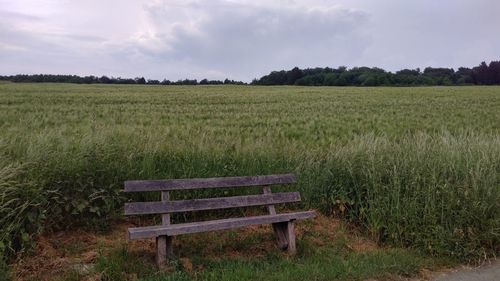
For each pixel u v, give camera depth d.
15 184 5.13
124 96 46.28
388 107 35.25
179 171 7.11
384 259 5.35
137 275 4.58
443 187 6.30
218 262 5.02
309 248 5.71
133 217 6.29
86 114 25.39
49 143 6.43
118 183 6.36
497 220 5.96
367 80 111.38
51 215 5.49
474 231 5.89
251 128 18.27
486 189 6.31
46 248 5.05
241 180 5.80
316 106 35.84
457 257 5.62
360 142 8.66
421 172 6.78
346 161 7.66
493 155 7.87
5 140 6.81
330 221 7.01
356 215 6.89
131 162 6.80
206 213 6.77
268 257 5.38
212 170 7.45
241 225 5.27
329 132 16.86
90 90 58.81
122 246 5.29
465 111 31.47
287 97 47.91
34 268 4.61
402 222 6.17
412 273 5.14
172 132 11.16
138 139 7.86
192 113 28.12
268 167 7.83
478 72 122.94
